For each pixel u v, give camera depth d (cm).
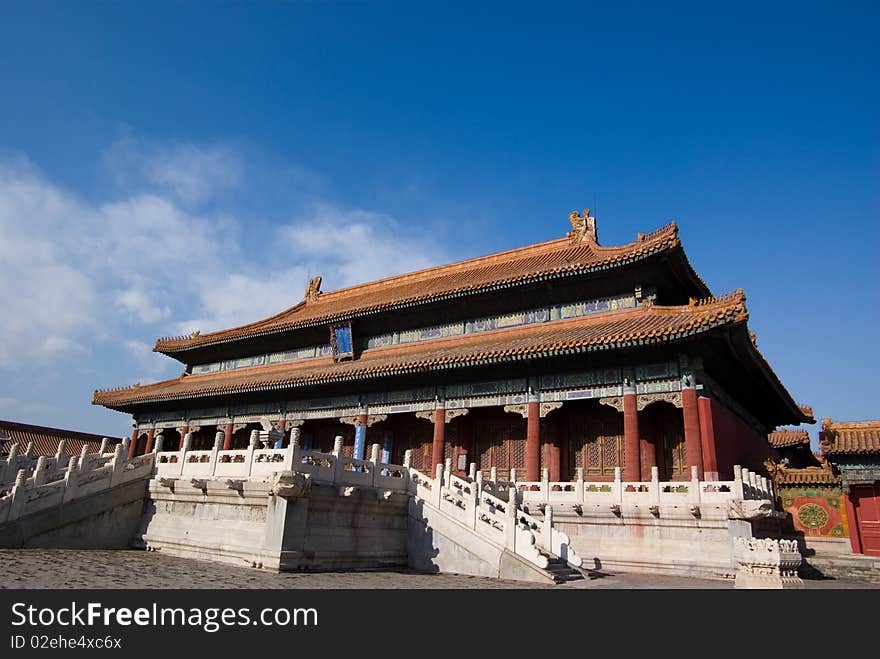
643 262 3403
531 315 3938
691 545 2417
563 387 3378
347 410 4225
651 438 3416
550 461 3631
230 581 1691
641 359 3175
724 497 2397
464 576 2217
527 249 4738
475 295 4006
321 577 1911
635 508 2567
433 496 2478
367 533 2319
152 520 2523
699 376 3005
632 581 2148
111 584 1512
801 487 3403
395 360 4034
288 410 4559
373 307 4400
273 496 2061
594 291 3728
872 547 3112
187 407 5281
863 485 3192
